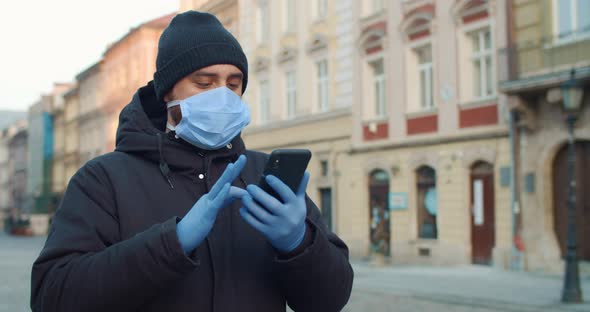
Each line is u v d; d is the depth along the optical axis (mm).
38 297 1520
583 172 14633
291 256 1536
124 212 1591
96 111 28109
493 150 16000
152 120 1907
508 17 15523
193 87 1705
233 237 1657
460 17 16859
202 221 1410
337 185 21109
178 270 1397
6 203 76562
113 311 1418
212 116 1636
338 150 21031
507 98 15312
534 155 15219
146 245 1391
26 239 45688
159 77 1723
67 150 50812
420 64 18500
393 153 19047
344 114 20734
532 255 15102
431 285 13117
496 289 12172
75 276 1426
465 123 16828
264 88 22016
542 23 14953
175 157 1677
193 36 1673
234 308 1577
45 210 57875
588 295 11102
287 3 21625
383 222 19344
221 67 1695
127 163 1673
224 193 1405
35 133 62406
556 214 15109
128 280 1383
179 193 1655
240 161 1410
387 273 15758
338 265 1628
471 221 16750
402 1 18578
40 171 60188
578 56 14156
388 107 19219
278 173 1452
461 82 16906
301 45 21844
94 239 1549
